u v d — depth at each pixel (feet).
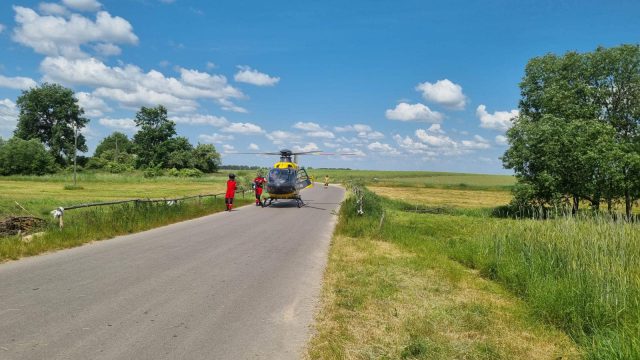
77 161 346.13
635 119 108.47
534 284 24.43
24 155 291.38
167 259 30.53
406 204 119.65
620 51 107.45
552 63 117.50
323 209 79.30
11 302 19.54
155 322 17.97
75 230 36.73
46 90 328.90
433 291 25.11
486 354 16.25
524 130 104.63
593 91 107.14
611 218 30.86
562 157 98.07
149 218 48.24
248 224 53.21
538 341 18.06
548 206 102.58
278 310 20.38
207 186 192.85
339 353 15.57
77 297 20.74
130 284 23.52
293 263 31.40
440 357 15.65
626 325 17.52
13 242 30.76
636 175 96.12
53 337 15.87
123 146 513.86
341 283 25.75
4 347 14.79
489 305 22.79
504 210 109.29
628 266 25.09
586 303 20.31
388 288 24.94
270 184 80.53
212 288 23.54
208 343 16.12
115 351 14.97
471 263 34.24
